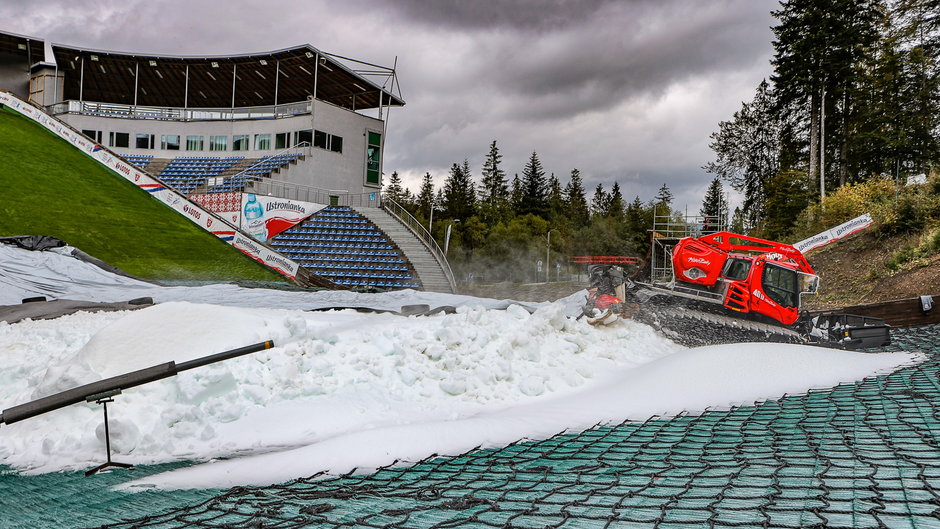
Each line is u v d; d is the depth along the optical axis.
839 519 2.96
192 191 38.12
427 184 114.12
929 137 38.03
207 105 54.47
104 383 4.58
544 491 3.78
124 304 13.23
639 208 98.00
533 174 101.44
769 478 3.80
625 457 4.56
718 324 11.09
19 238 18.78
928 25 37.78
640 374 7.20
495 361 7.00
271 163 40.03
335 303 15.32
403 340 7.17
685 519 3.10
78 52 44.78
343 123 42.56
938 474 3.70
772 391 6.66
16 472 4.68
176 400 5.71
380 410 5.91
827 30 37.88
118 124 43.78
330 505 3.57
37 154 30.27
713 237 13.12
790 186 41.28
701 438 5.02
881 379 7.17
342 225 37.12
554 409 6.09
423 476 4.25
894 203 25.19
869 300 20.41
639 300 11.88
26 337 8.52
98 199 28.06
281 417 5.63
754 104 65.44
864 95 38.12
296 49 41.31
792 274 11.82
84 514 3.66
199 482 4.33
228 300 15.71
